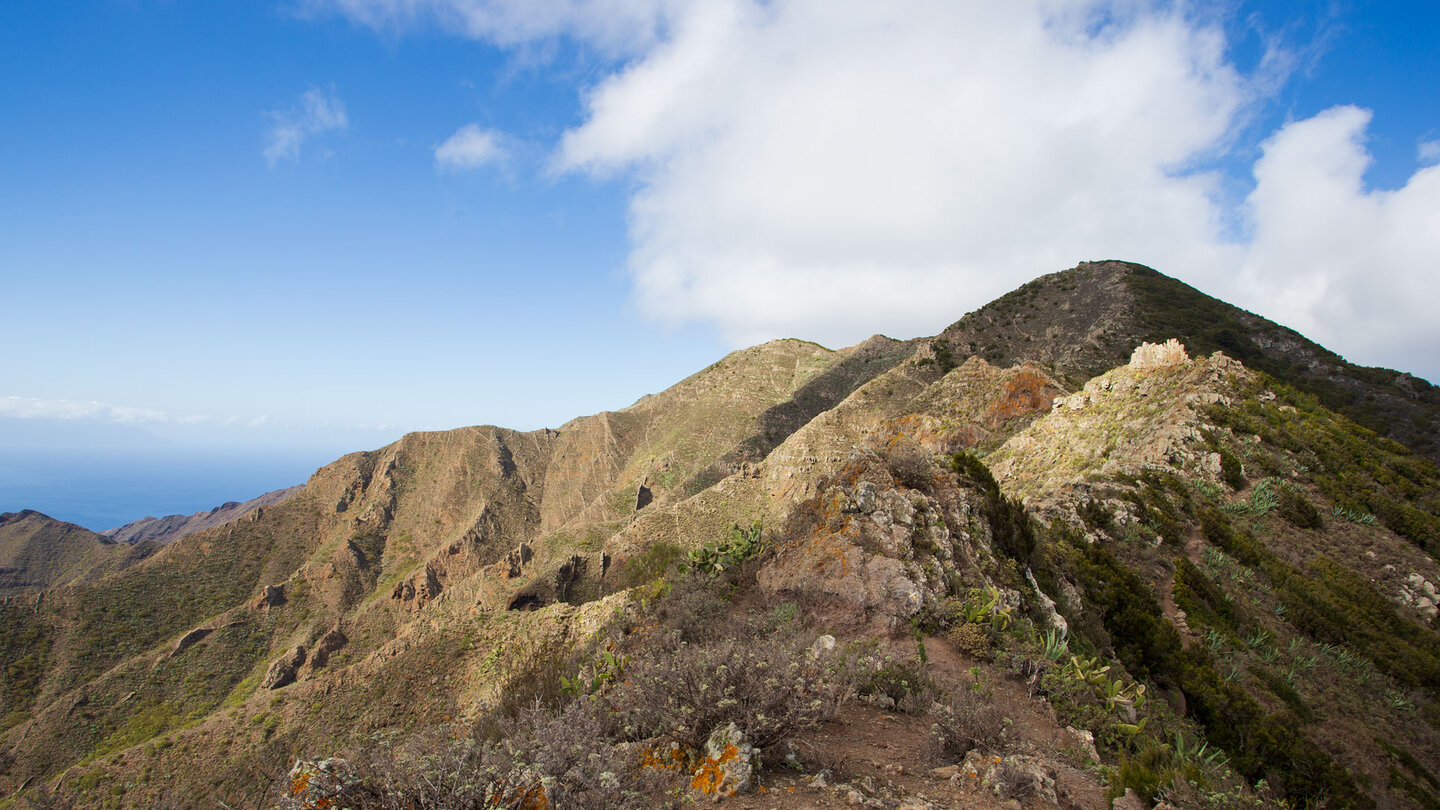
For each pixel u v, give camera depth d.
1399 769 15.65
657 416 190.88
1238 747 13.39
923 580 11.81
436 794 4.65
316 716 56.75
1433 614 22.58
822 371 189.75
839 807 5.39
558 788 4.66
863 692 8.48
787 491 86.69
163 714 91.56
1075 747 8.12
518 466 177.62
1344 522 26.62
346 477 165.00
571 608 54.91
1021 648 10.43
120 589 118.56
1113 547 21.67
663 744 6.29
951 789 6.10
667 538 89.31
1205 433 30.66
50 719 86.12
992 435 58.19
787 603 12.26
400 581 126.62
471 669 57.50
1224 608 19.73
